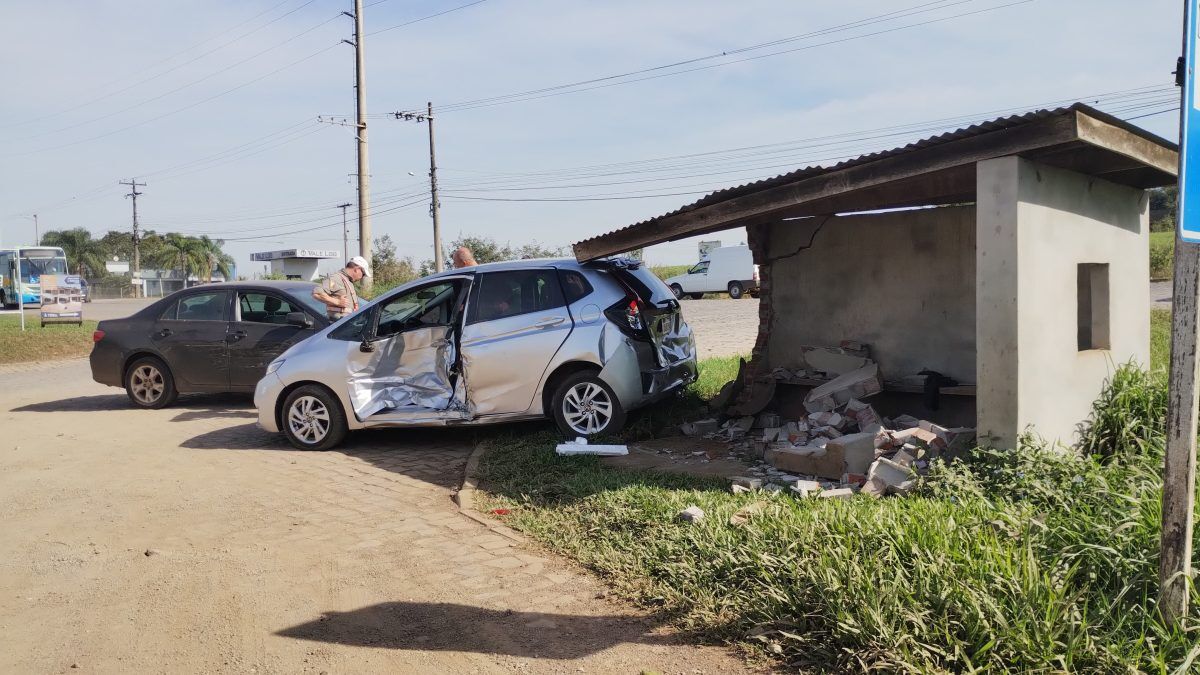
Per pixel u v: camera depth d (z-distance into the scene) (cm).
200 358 1139
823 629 386
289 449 875
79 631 441
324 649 414
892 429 712
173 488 724
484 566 516
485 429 915
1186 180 314
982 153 573
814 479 652
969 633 353
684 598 439
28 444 945
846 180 639
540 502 632
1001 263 573
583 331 798
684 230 745
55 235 8425
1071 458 542
